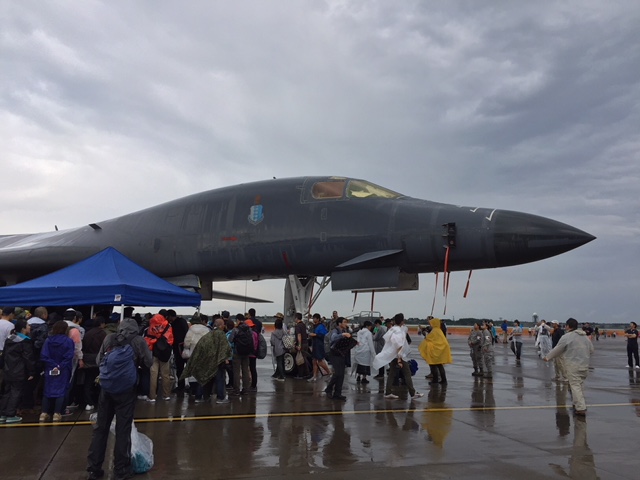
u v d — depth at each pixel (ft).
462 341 128.98
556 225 34.96
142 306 33.99
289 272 43.42
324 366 43.27
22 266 51.34
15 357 24.56
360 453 18.83
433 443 20.33
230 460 17.93
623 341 159.43
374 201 40.93
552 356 27.91
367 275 39.81
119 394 16.26
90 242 51.11
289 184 44.70
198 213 46.78
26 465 17.37
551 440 20.93
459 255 36.58
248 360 34.99
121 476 15.97
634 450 19.39
